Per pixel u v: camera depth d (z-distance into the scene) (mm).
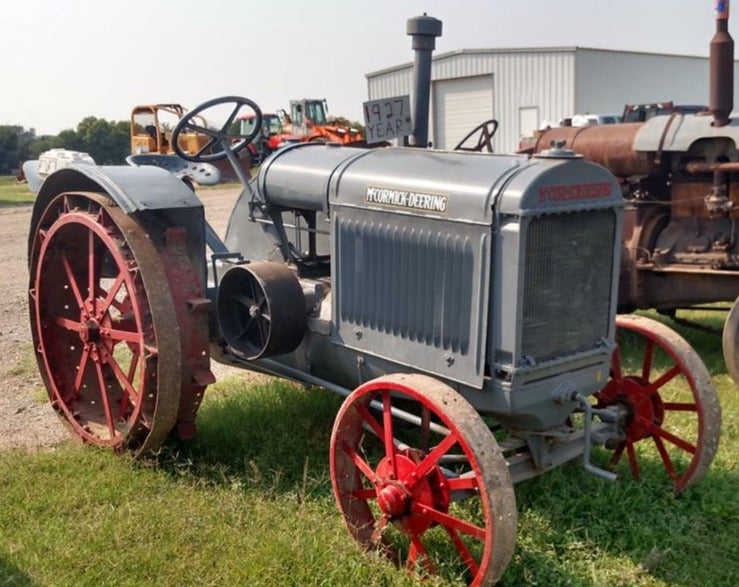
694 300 5613
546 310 2955
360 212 3355
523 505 3436
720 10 5301
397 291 3229
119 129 41344
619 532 3289
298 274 3953
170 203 3732
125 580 2943
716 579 2984
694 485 3557
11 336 6918
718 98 5391
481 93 24781
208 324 3895
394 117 4586
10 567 3000
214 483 3646
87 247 4305
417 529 2936
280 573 2943
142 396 3686
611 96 24062
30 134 42969
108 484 3658
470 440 2668
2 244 13094
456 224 2977
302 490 3506
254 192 4055
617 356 3684
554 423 3078
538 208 2826
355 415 3125
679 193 5703
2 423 4703
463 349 3006
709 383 3467
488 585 2691
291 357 3844
